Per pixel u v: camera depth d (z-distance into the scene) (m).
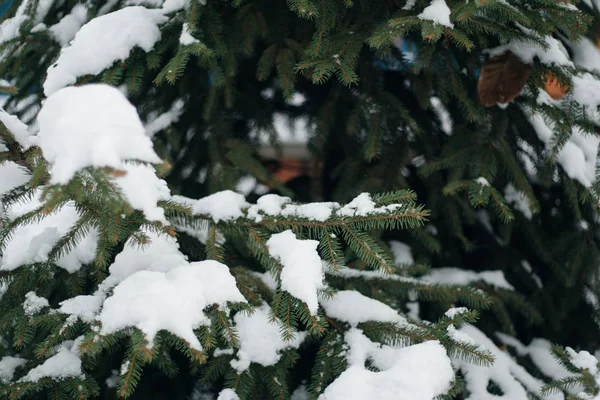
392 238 2.47
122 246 1.90
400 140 2.34
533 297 2.54
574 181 2.25
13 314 1.50
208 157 2.31
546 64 2.04
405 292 2.12
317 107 2.56
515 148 2.50
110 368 1.98
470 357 1.56
